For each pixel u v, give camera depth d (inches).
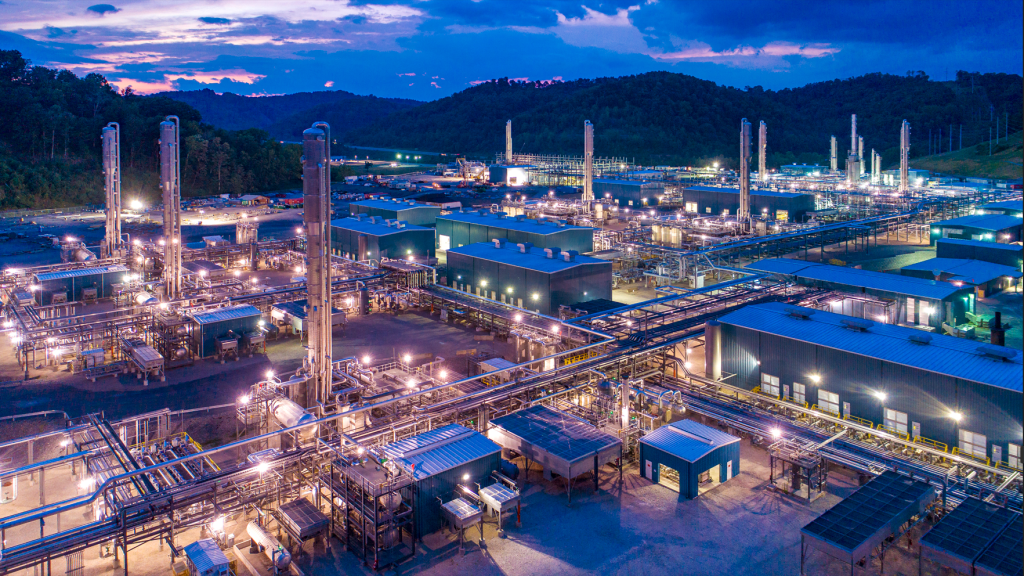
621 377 2313.0
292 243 5049.2
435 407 1959.9
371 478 1526.8
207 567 1368.1
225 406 2314.2
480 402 2007.9
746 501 1739.7
